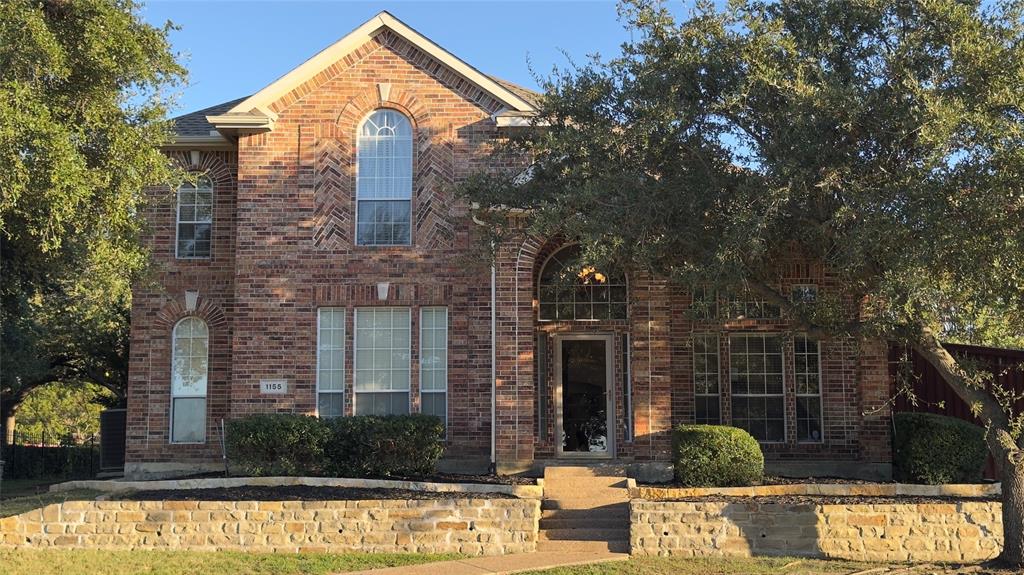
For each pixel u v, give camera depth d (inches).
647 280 656.4
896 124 398.6
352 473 623.5
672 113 435.5
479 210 551.8
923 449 591.8
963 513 498.6
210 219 737.6
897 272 382.3
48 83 523.2
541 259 714.2
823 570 462.6
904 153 412.8
